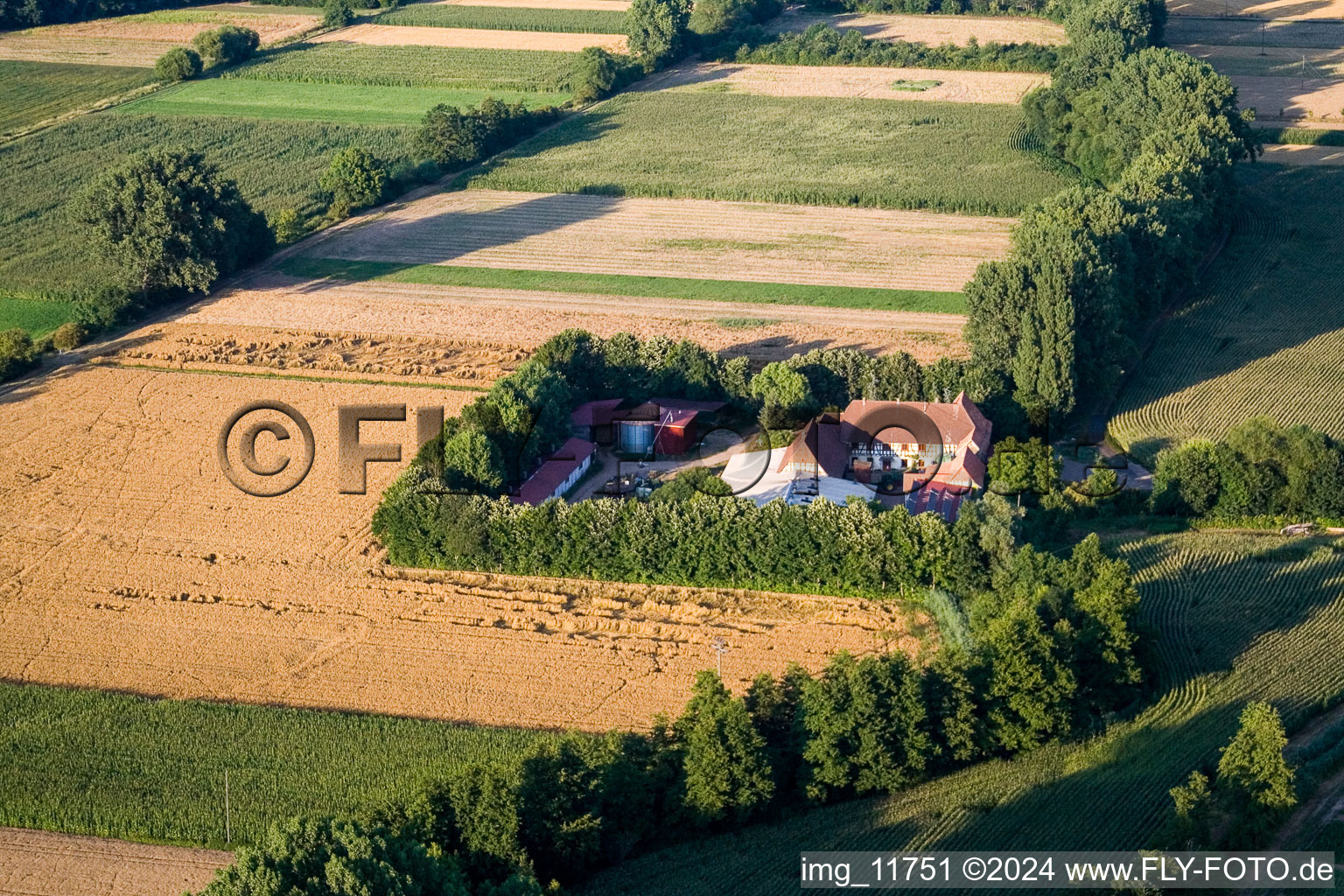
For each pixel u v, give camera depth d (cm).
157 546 13300
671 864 9156
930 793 9656
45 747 10431
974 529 12081
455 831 8969
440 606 12262
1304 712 10331
